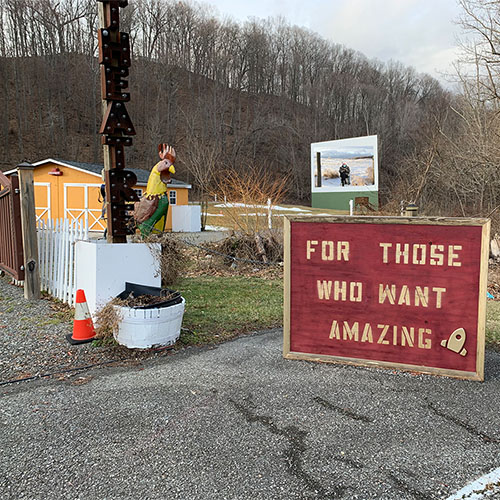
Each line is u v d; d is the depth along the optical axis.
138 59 61.59
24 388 3.47
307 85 69.88
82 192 18.05
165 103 59.00
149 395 3.34
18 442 2.68
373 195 28.41
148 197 6.69
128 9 61.50
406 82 73.06
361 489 2.26
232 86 68.25
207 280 8.81
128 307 4.28
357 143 28.53
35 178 18.47
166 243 6.99
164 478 2.34
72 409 3.11
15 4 53.72
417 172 16.28
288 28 73.75
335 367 3.96
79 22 58.03
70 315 5.58
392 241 3.85
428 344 3.81
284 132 60.75
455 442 2.71
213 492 2.23
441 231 3.71
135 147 54.91
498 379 3.72
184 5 66.69
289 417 3.01
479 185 15.36
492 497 2.20
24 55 55.94
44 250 6.87
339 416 3.04
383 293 3.90
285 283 4.17
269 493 2.22
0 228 7.56
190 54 66.38
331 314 4.06
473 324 3.68
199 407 3.15
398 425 2.92
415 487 2.27
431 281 3.77
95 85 57.09
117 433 2.79
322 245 4.05
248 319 5.70
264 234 11.09
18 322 5.27
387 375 3.78
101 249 4.73
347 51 77.06
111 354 4.23
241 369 3.90
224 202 11.86
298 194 53.75
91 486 2.27
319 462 2.49
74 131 56.94
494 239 11.47
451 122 20.44
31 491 2.23
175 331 4.53
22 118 55.25
